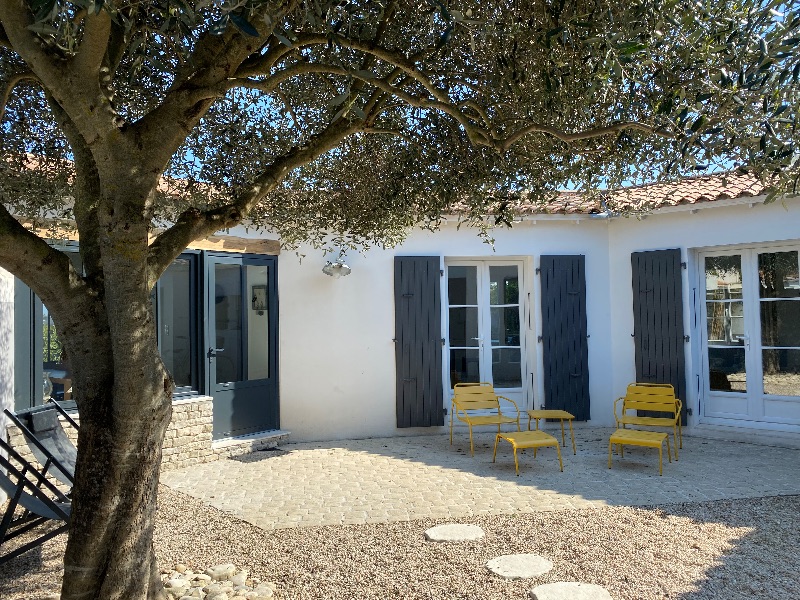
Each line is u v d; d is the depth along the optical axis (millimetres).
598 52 2678
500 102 3885
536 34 3203
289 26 3301
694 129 2646
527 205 7234
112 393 2863
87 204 3113
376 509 5414
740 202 7672
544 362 8922
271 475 6688
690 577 3893
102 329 2938
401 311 8719
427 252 8883
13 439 5672
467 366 9141
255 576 4035
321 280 8609
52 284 2809
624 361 9055
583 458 7297
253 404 8188
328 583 3889
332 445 8234
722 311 8312
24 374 6051
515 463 6602
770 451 7445
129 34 2932
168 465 6961
